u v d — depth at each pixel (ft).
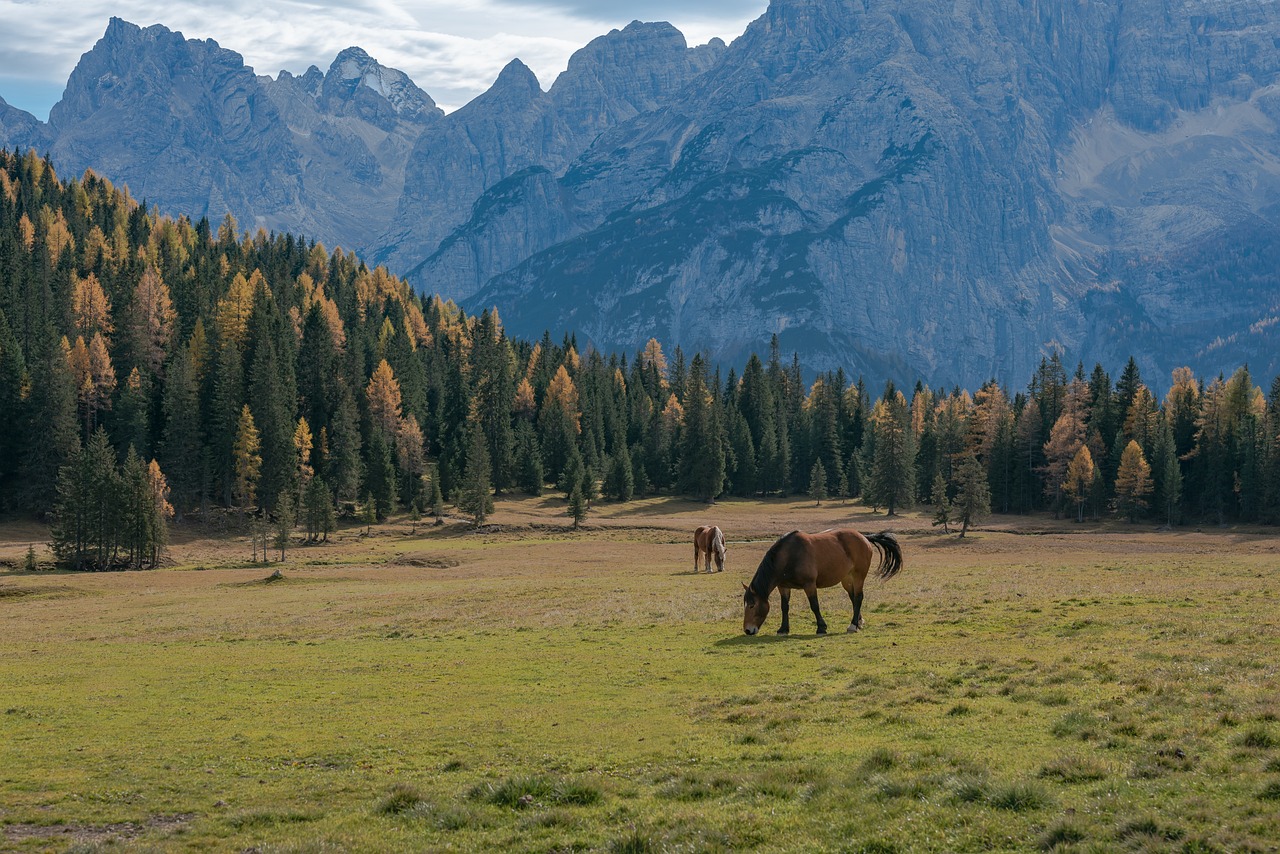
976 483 375.86
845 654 89.97
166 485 394.11
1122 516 450.30
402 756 63.46
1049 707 62.75
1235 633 83.56
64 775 61.72
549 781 52.60
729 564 275.18
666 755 59.00
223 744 69.00
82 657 125.59
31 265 623.77
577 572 267.18
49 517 395.14
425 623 146.82
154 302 524.93
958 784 46.14
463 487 467.93
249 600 214.48
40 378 421.18
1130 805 42.60
